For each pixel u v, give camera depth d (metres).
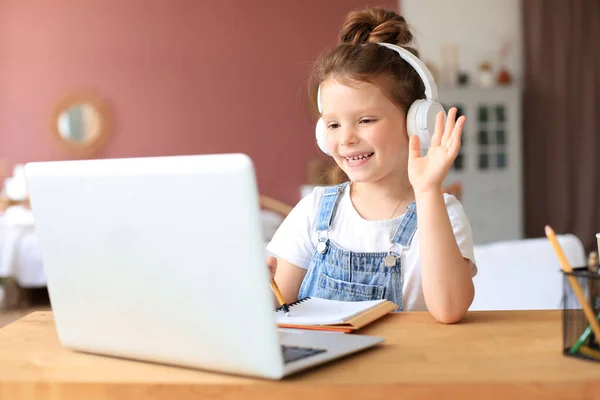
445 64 6.79
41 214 1.01
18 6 6.55
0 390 0.91
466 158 6.52
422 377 0.87
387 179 1.48
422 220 1.17
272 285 1.28
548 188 6.73
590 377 0.85
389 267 1.43
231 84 6.73
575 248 2.18
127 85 6.65
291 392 0.86
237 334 0.88
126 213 0.93
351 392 0.85
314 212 1.56
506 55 6.80
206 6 6.70
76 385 0.90
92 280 0.99
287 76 6.75
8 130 6.56
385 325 1.16
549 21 6.65
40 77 6.57
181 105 6.71
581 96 6.67
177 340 0.93
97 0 6.61
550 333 1.07
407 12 6.78
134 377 0.92
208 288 0.88
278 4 6.71
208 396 0.87
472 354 0.97
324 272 1.50
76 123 6.61
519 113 6.51
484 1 6.79
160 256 0.91
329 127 1.42
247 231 0.85
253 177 0.84
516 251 2.16
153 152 6.69
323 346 0.99
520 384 0.84
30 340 1.13
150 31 6.66
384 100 1.36
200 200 0.87
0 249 5.30
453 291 1.14
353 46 1.40
